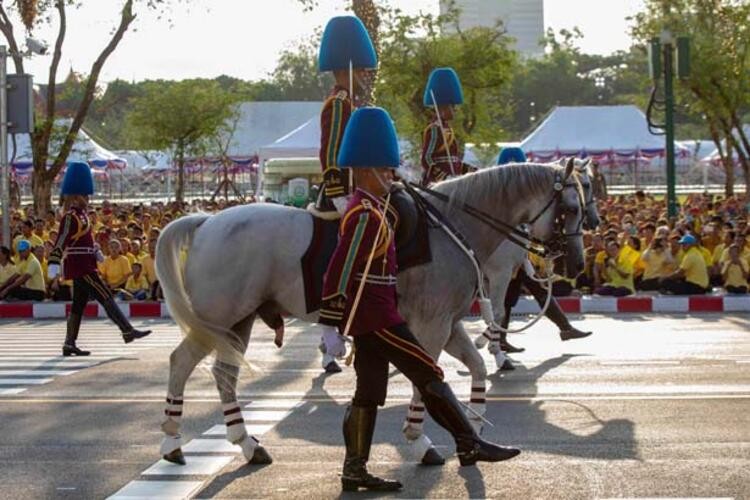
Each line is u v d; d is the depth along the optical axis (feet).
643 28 149.38
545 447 34.73
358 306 28.66
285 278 33.35
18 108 84.69
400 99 142.72
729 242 79.15
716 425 37.24
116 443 36.52
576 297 76.02
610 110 181.98
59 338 65.62
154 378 50.01
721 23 145.18
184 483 31.19
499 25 147.23
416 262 32.04
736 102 145.38
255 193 173.58
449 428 29.40
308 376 49.88
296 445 35.86
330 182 33.50
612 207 114.83
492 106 161.79
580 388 44.98
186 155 201.46
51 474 32.48
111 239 82.38
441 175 42.78
